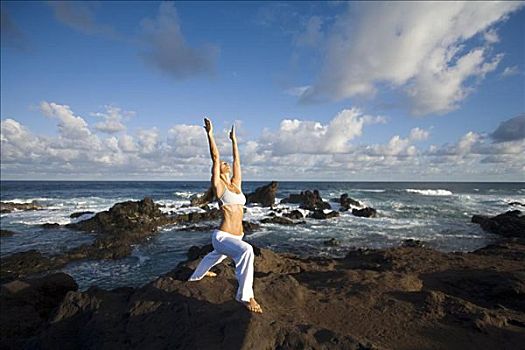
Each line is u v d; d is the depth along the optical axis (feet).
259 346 11.45
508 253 37.29
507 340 14.97
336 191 183.83
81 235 68.13
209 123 13.75
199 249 51.49
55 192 190.60
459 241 61.52
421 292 19.80
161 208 108.78
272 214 93.91
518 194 159.84
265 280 19.03
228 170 14.78
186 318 13.52
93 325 15.01
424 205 114.32
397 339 14.76
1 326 21.09
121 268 46.29
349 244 60.23
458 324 16.33
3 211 101.40
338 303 18.02
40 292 27.04
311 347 11.43
